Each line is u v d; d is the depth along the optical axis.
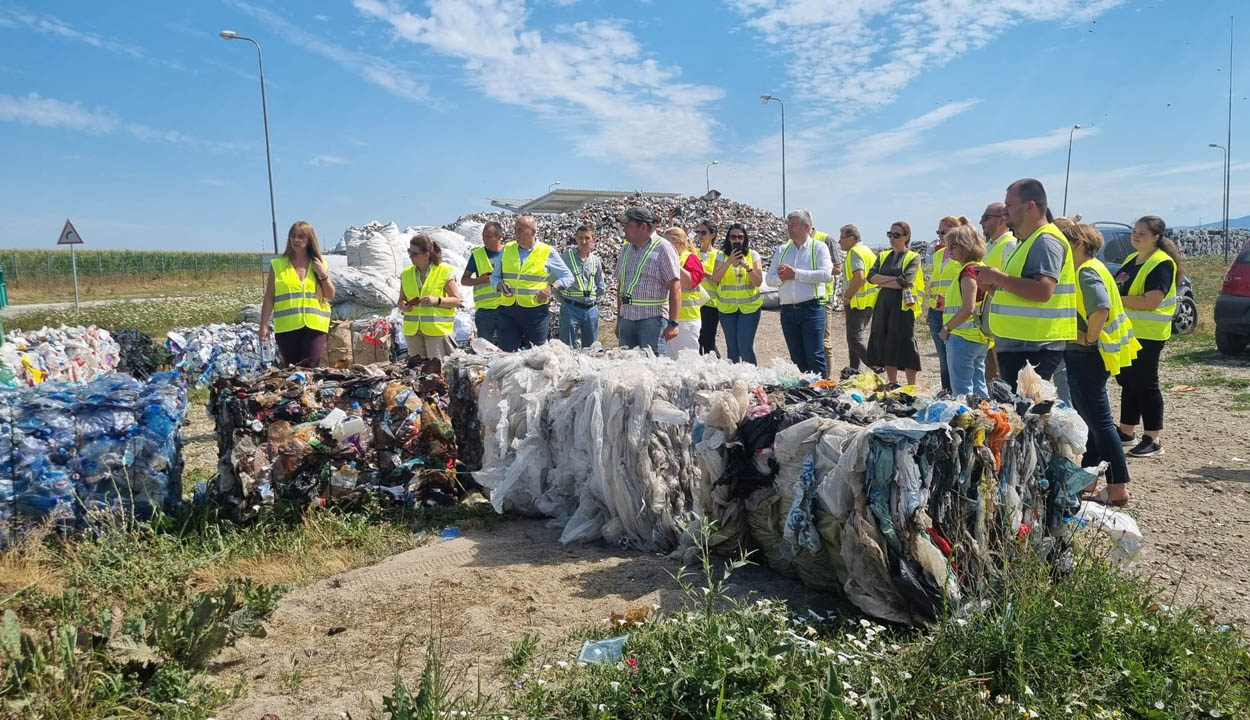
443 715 2.65
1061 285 4.79
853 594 3.38
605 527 4.46
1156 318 6.11
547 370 5.06
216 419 5.05
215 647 3.14
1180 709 2.75
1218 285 22.64
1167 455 6.30
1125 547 3.87
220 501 4.84
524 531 4.79
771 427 3.88
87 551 4.29
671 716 2.66
